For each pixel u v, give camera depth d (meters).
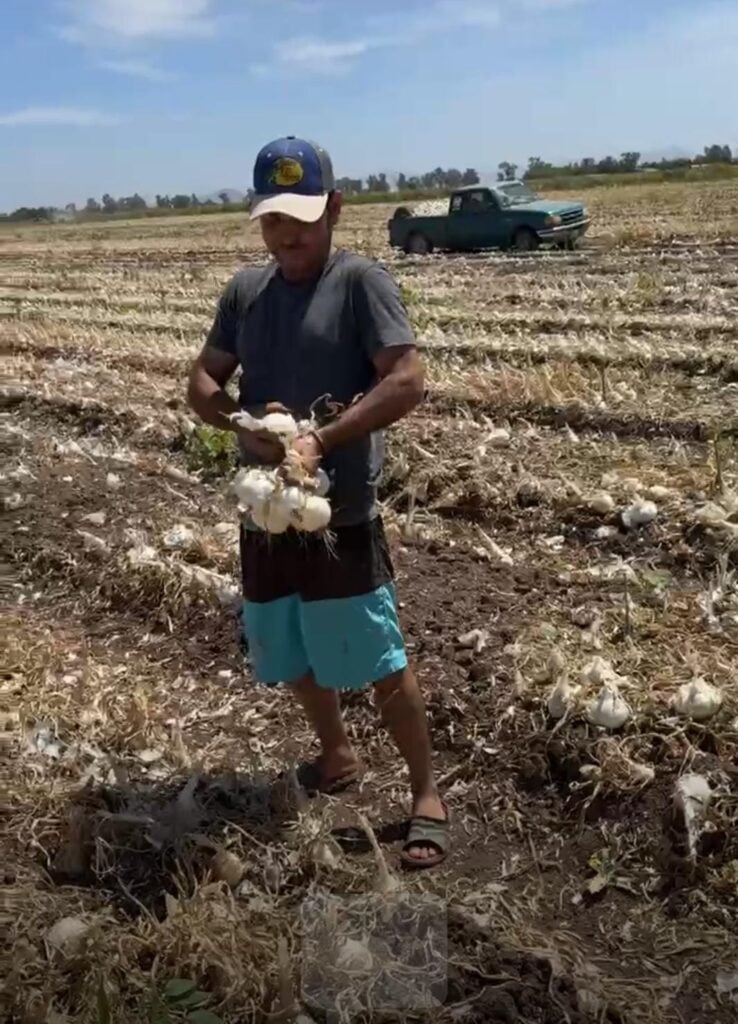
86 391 9.56
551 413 7.62
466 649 4.51
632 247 19.50
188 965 2.94
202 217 59.06
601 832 3.53
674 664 4.15
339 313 3.21
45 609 5.52
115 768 3.87
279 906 3.26
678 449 6.55
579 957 3.05
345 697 4.34
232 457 7.09
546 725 3.89
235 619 5.01
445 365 9.34
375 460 3.34
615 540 5.52
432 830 3.52
